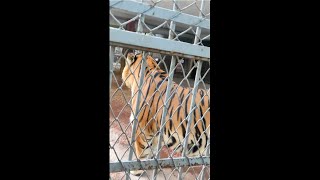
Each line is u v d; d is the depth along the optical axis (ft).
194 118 7.61
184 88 8.06
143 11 3.84
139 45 3.77
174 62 4.36
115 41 3.58
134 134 4.38
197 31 4.39
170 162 4.50
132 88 8.44
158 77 7.73
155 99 7.61
